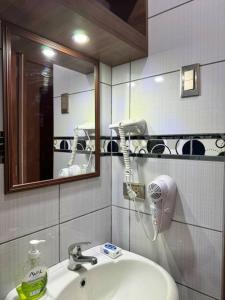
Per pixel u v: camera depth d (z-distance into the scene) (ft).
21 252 2.63
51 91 2.98
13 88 2.52
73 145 3.25
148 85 3.34
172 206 3.04
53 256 2.98
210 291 2.85
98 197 3.63
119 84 3.70
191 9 2.90
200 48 2.83
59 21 2.48
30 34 2.65
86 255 3.23
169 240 3.18
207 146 2.81
